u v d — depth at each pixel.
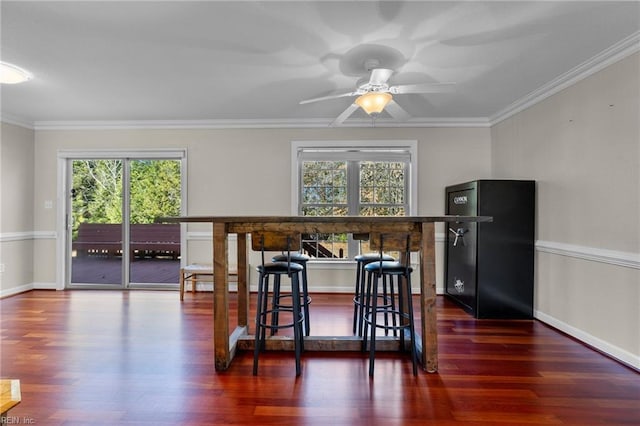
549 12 1.99
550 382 2.12
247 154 4.40
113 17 2.04
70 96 3.43
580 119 2.75
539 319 3.28
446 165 4.29
